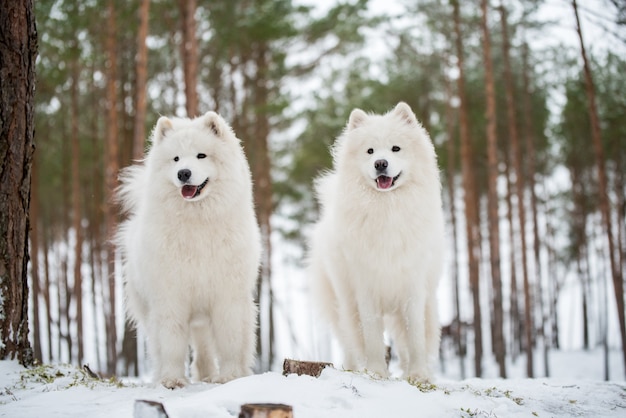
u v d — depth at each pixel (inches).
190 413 128.1
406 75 682.8
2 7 193.5
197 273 180.4
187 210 179.9
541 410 163.2
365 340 195.3
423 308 195.0
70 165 706.2
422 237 193.3
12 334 190.9
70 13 542.9
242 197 189.0
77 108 637.3
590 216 842.8
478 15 599.2
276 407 118.6
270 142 735.7
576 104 660.1
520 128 722.8
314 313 240.7
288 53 653.3
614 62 579.8
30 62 198.7
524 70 667.4
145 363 618.8
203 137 185.9
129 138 653.3
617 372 667.4
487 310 888.3
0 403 154.4
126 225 224.8
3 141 192.1
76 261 581.3
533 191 708.7
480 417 147.4
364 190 195.2
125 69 636.7
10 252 191.6
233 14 591.5
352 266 197.2
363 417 134.6
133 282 208.4
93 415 139.2
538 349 853.2
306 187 806.5
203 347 208.4
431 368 207.5
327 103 702.5
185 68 485.7
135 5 556.1
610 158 735.7
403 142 197.9
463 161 622.2
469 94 687.7
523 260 606.9
